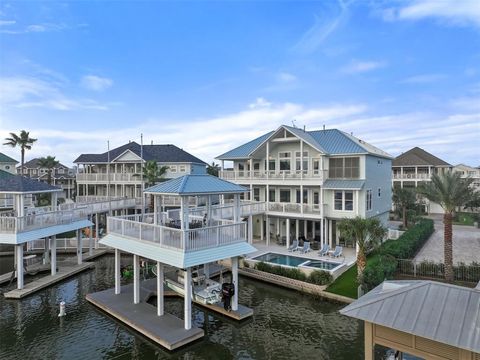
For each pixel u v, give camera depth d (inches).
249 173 1390.3
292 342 616.1
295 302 803.4
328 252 1119.6
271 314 735.7
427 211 2294.5
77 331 663.1
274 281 913.5
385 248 1020.5
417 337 342.6
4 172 1471.5
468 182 858.8
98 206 1389.0
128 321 670.5
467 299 328.5
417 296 349.4
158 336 598.9
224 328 671.1
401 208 1761.8
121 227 768.3
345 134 1395.2
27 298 833.5
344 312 364.8
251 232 1269.7
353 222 815.7
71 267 1049.5
